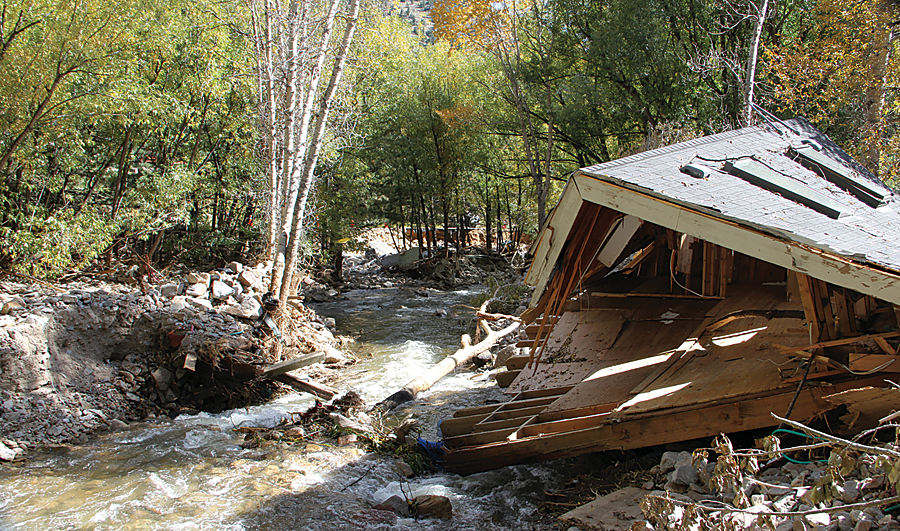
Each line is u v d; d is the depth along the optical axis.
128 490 6.54
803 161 6.79
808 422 4.87
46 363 8.61
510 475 6.43
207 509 6.07
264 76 14.92
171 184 14.54
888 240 4.80
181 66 15.05
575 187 5.54
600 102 22.25
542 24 24.84
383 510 5.87
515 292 19.20
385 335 15.52
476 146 30.94
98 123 12.90
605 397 6.32
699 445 5.73
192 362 9.48
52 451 7.63
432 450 7.41
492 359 12.02
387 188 30.14
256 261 18.42
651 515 3.46
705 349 6.62
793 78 14.11
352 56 18.89
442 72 31.00
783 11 18.22
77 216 11.91
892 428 4.48
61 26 10.47
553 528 5.13
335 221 25.69
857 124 13.52
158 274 13.14
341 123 19.70
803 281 5.30
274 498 6.29
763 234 4.44
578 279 6.82
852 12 12.52
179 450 7.75
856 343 5.19
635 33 20.16
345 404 9.27
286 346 11.70
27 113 10.84
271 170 15.66
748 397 5.16
